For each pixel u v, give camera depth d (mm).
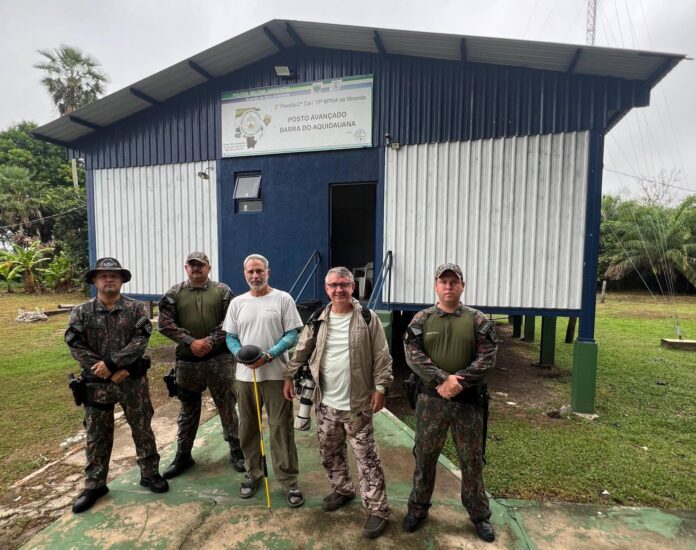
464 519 2666
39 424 4910
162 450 3746
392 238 6160
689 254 20391
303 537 2500
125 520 2680
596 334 10859
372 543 2445
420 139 5969
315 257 6648
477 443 2408
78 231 19734
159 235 7484
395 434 4004
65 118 7000
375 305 5926
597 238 5277
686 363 7723
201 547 2430
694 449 4129
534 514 2910
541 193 5477
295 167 6641
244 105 6805
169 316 3078
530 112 5465
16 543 2764
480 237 5762
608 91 5141
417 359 2410
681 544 2602
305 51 6445
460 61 5734
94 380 2791
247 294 2965
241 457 3309
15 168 27953
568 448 4090
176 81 6758
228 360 3213
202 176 7094
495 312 5746
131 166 7551
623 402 5578
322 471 3287
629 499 3193
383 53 5930
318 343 2600
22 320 12727
